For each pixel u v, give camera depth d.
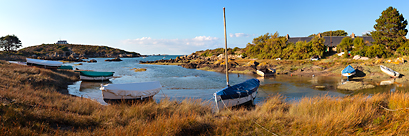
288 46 65.38
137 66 61.69
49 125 6.63
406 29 48.84
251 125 7.19
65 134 6.11
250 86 17.75
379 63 37.16
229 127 6.93
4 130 5.53
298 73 36.38
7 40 121.50
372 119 7.25
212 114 10.38
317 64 45.12
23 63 37.56
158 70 47.66
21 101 8.73
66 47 183.75
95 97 18.30
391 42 47.81
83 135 5.94
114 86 15.62
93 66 61.31
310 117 7.94
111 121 7.79
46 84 19.66
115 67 57.38
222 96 14.22
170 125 6.71
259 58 70.19
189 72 42.91
